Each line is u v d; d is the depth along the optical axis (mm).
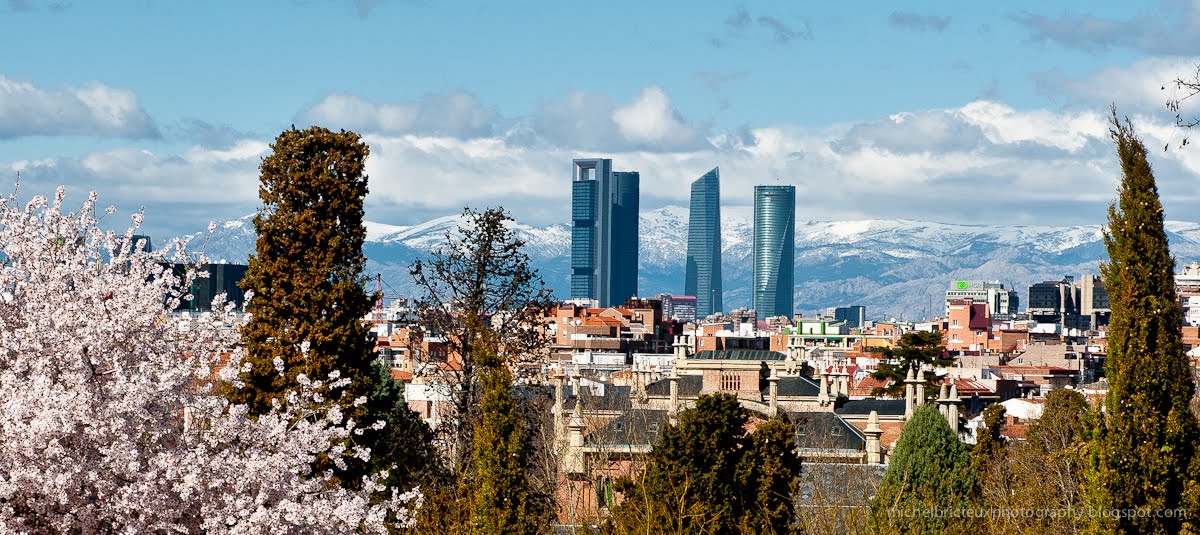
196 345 72000
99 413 60188
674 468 96062
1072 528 93312
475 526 96000
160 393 62781
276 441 66688
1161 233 73875
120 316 65750
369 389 112312
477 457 97000
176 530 61938
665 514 93688
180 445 63406
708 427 97125
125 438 60094
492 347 118938
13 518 59406
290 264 111625
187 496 61031
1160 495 73250
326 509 64750
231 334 74625
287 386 107625
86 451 60719
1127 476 73812
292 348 109250
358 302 113125
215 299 74938
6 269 68938
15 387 61219
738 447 101312
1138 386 73562
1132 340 73812
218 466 62406
